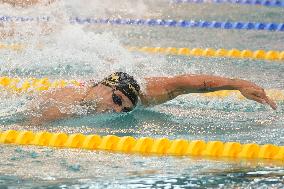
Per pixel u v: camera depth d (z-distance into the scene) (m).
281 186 7.45
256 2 25.86
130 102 10.51
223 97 12.44
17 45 17.44
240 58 17.06
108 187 7.46
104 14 23.38
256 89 10.09
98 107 10.46
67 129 9.98
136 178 7.81
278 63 16.44
